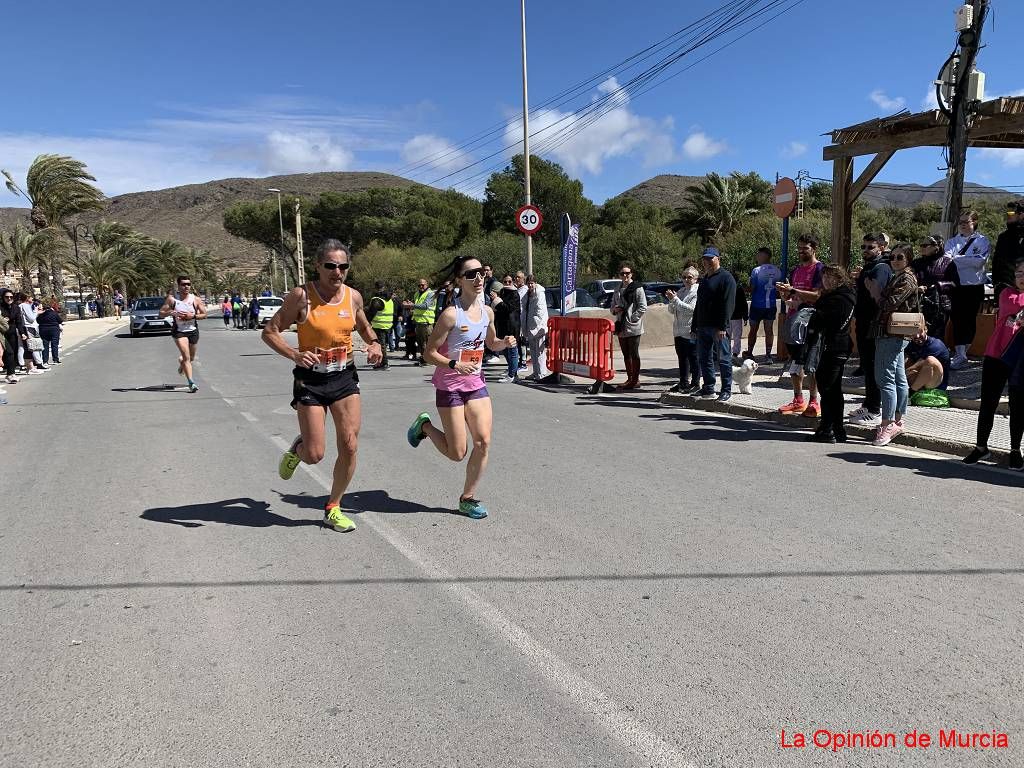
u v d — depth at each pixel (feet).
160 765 8.51
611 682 10.07
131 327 98.27
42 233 150.10
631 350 36.86
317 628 11.80
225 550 15.33
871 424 25.30
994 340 20.38
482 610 12.34
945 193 33.76
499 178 174.19
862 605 12.21
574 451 23.71
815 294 26.13
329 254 15.20
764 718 9.18
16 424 31.27
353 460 16.30
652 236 141.79
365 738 8.93
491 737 8.91
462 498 17.35
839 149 43.45
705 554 14.60
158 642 11.41
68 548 15.60
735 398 31.40
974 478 19.61
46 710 9.65
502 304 41.27
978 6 31.83
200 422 30.27
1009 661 10.39
